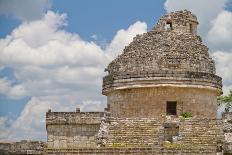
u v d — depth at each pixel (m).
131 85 53.47
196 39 56.50
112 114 55.28
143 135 48.97
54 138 60.22
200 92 54.09
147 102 53.22
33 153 47.41
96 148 45.41
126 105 54.09
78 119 60.31
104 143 48.72
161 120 49.94
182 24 56.78
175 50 54.19
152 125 49.47
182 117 51.69
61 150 45.66
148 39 55.69
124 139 48.97
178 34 56.03
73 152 45.53
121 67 55.09
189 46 55.06
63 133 60.34
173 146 46.12
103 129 49.41
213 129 48.97
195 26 58.19
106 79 55.94
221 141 46.75
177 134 49.56
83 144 60.03
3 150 47.31
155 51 54.16
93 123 60.09
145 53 54.28
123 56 55.66
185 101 53.25
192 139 48.50
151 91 53.25
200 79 53.44
